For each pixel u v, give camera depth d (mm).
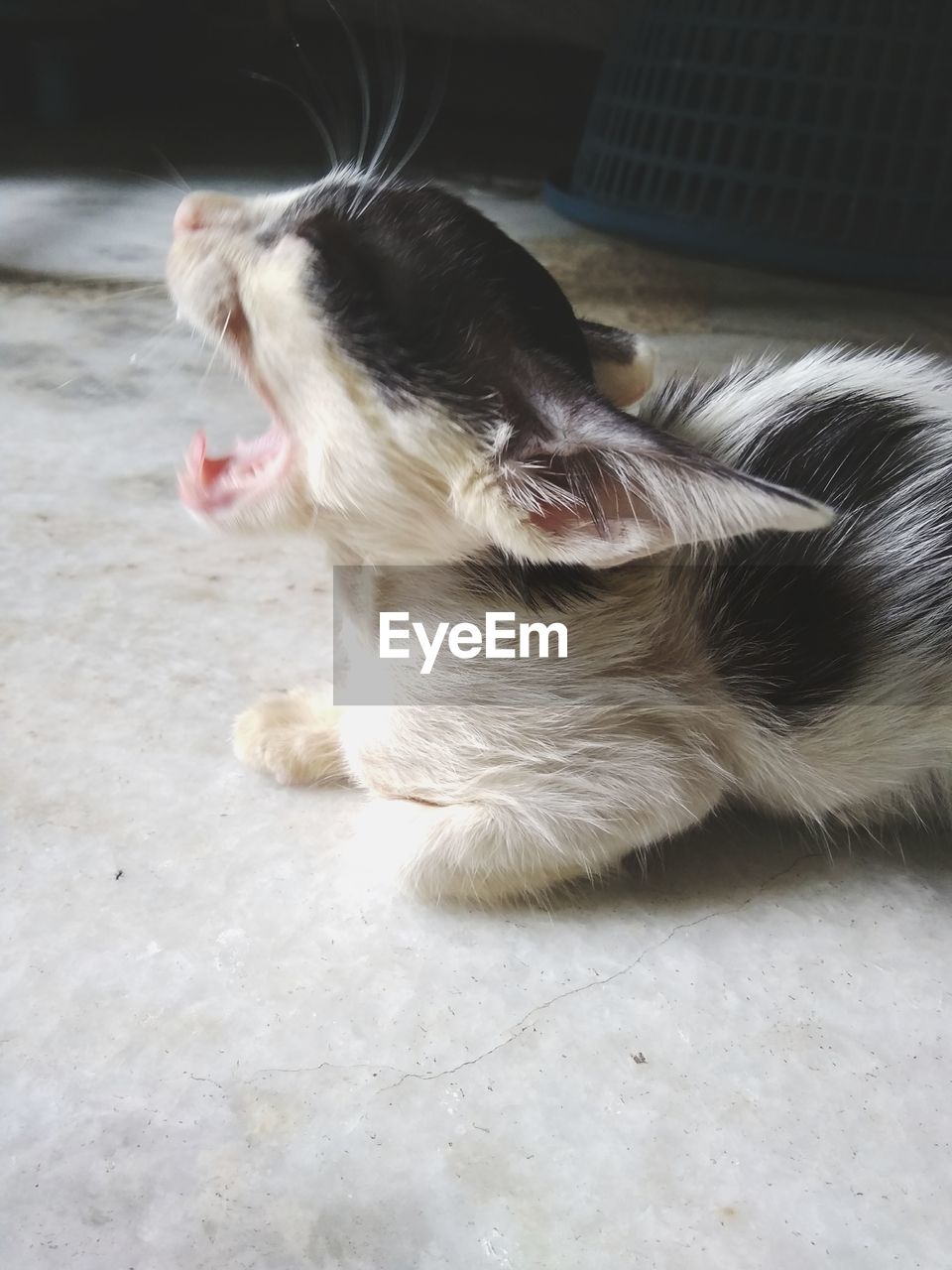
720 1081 209
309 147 894
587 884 247
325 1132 196
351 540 231
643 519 191
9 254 583
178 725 279
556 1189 191
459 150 953
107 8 954
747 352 535
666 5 715
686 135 714
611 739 238
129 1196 186
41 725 275
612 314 579
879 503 248
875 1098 208
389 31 953
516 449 201
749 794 262
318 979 222
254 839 251
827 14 653
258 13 1059
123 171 780
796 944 236
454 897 240
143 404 434
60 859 241
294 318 211
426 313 209
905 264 660
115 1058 205
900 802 264
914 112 650
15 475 379
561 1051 212
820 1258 185
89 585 327
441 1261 181
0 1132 193
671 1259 183
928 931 241
